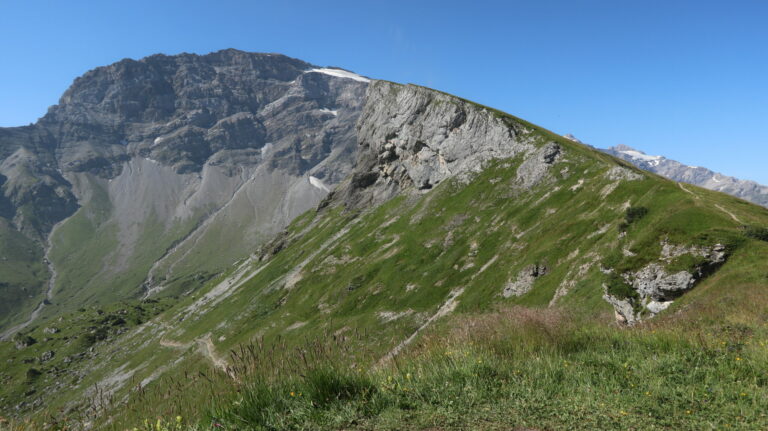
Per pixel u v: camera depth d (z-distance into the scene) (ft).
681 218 138.51
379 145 618.44
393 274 357.61
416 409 23.24
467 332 36.40
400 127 581.12
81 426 22.16
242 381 24.93
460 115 509.76
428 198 470.80
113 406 23.59
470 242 337.52
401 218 478.59
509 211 342.23
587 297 150.51
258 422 22.50
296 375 25.95
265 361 26.91
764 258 99.04
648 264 120.06
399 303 311.06
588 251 194.59
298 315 387.14
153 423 21.94
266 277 553.23
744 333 41.60
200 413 23.18
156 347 506.89
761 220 128.06
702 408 22.22
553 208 302.04
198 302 637.71
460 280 297.53
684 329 44.91
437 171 529.04
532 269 222.07
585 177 315.58
